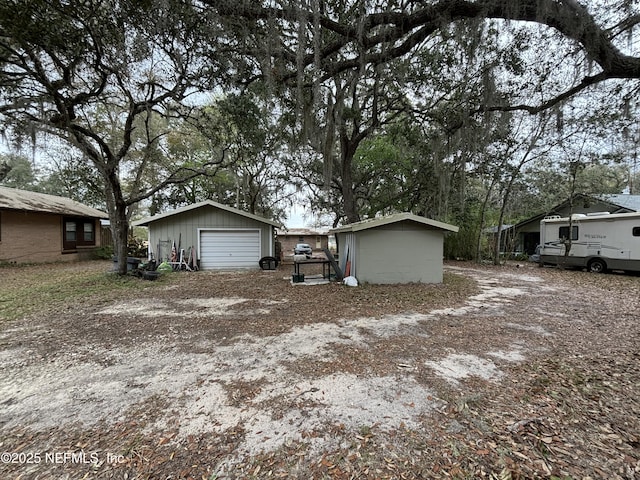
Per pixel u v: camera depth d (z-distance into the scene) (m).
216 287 7.80
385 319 4.88
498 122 7.16
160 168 16.45
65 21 4.43
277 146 11.37
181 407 2.40
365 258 8.30
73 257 15.00
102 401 2.49
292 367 3.12
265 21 4.75
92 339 3.94
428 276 8.50
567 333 4.19
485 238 16.67
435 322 4.71
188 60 5.59
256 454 1.88
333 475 1.71
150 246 11.47
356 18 4.45
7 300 6.11
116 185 8.62
